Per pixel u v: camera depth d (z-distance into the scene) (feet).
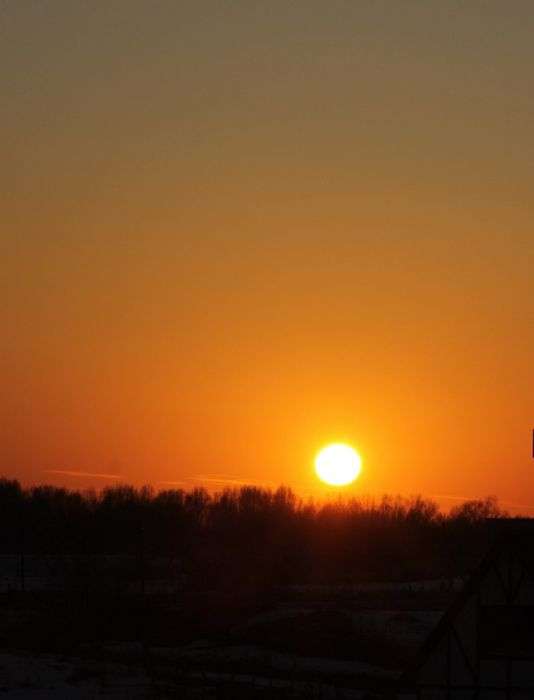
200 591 352.49
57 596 337.11
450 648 136.15
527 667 133.80
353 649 247.50
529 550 134.72
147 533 467.52
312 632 263.29
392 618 286.46
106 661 223.92
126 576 380.58
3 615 305.94
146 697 175.63
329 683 201.46
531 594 134.21
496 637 134.62
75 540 448.65
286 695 181.88
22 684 183.42
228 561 389.60
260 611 309.63
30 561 466.70
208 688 188.65
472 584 135.85
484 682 134.51
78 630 280.92
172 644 268.21
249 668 219.00
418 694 136.46
